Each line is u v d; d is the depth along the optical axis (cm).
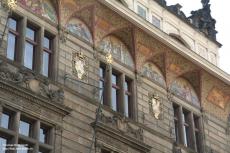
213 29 5081
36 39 3375
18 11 3294
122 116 3631
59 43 3478
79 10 3688
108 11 3803
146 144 3669
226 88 4700
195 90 4503
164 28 4472
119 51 3938
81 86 3469
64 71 3409
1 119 2930
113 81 3825
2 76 2978
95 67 3656
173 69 4288
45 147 3055
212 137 4425
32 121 3069
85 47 3650
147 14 4353
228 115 4734
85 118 3372
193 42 4734
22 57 3186
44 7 3488
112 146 3450
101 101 3512
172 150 3938
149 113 3906
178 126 4175
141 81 3978
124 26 3922
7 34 3166
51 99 3189
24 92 3030
